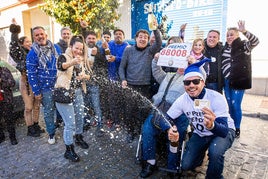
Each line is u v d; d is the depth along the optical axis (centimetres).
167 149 336
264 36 623
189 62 315
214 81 421
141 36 390
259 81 655
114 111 453
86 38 439
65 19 711
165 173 320
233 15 651
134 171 326
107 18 719
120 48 464
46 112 394
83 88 377
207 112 228
